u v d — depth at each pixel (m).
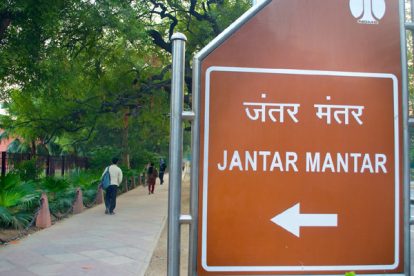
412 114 3.00
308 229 2.28
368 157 2.33
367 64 2.38
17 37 9.41
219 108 2.27
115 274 6.34
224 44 2.30
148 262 7.12
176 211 2.20
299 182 2.29
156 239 9.22
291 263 2.25
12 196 9.41
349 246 2.29
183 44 2.27
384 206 2.32
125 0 11.84
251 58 2.31
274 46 2.33
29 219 10.14
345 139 2.33
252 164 2.27
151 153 40.09
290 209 2.28
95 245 8.38
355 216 2.30
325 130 2.32
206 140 2.25
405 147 2.35
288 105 2.31
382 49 2.39
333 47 2.36
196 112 2.25
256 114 2.29
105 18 10.86
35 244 8.27
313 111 2.33
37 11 9.00
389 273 2.29
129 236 9.51
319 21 2.37
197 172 2.23
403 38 2.41
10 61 9.34
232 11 15.86
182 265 6.90
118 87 18.61
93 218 12.36
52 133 20.06
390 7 2.42
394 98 2.37
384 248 2.30
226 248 2.22
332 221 2.29
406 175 2.34
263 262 2.24
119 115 21.31
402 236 2.31
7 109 21.58
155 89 18.83
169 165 2.22
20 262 6.86
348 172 2.32
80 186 15.97
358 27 2.39
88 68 15.96
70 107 18.14
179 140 2.22
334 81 2.35
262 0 2.34
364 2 2.40
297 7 2.36
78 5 10.50
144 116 23.14
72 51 13.29
